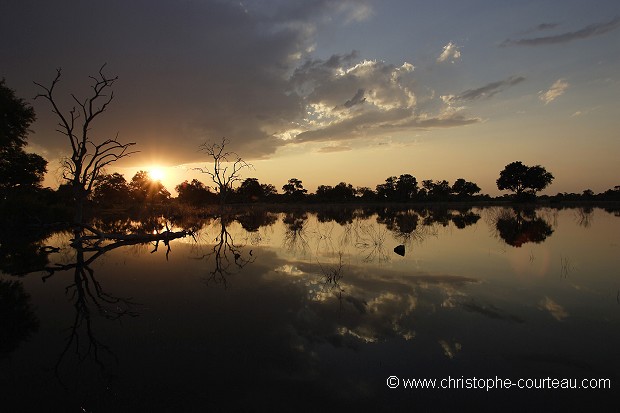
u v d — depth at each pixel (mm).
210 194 78062
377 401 5270
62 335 7898
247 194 91562
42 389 5730
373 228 29391
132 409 5176
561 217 40594
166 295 10633
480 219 39312
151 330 7980
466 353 6676
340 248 18734
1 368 6445
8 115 32844
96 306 9781
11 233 28016
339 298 9922
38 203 32062
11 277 13391
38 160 38875
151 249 19750
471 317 8406
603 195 111875
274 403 5238
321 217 45938
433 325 7969
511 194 117125
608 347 6855
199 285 11703
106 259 16781
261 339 7383
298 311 8969
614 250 17328
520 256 15914
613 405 5105
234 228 31734
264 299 10000
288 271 13477
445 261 14867
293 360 6492
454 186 120875
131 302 10078
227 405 5215
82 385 5832
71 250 19578
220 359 6582
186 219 44312
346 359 6516
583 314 8562
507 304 9320
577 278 11906
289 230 29031
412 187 110312
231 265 14914
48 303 10188
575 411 4996
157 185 84125
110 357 6785
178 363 6469
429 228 29000
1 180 35750
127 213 52250
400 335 7480
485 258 15492
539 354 6613
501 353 6684
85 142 26812
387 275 12523
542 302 9461
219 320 8469
